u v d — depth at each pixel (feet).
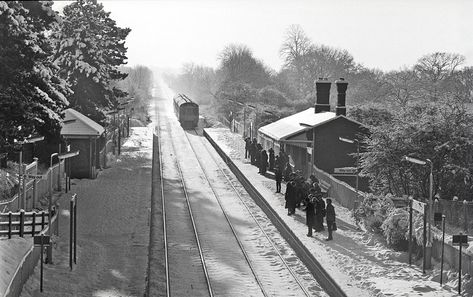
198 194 146.30
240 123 278.67
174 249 99.30
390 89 331.77
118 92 211.61
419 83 319.47
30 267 74.18
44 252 84.43
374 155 115.96
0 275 61.00
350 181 146.10
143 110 399.24
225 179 167.84
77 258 86.84
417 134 113.50
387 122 129.18
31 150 141.38
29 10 84.12
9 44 84.94
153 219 118.11
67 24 176.14
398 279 79.36
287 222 110.63
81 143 151.43
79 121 151.84
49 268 80.64
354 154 127.65
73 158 151.94
